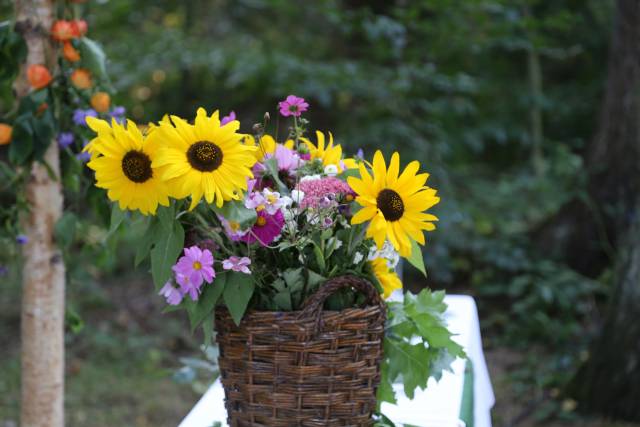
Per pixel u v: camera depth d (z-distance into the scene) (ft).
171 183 4.52
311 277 4.81
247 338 4.75
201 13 24.81
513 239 18.89
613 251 17.57
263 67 17.81
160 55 18.78
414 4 18.38
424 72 17.75
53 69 7.54
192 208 4.57
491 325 17.35
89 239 8.51
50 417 7.69
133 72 18.51
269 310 4.88
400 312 5.52
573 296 17.12
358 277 4.82
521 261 18.10
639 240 12.38
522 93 25.08
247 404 4.88
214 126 4.52
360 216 4.60
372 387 4.96
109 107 7.98
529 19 17.70
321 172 5.12
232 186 4.52
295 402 4.79
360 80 17.22
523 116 25.94
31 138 7.30
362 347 4.84
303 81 17.58
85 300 17.71
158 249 4.71
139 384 14.14
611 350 12.45
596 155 18.03
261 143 5.06
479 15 17.26
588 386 12.67
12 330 16.35
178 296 4.77
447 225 17.95
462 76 18.30
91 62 7.57
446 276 18.26
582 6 26.35
